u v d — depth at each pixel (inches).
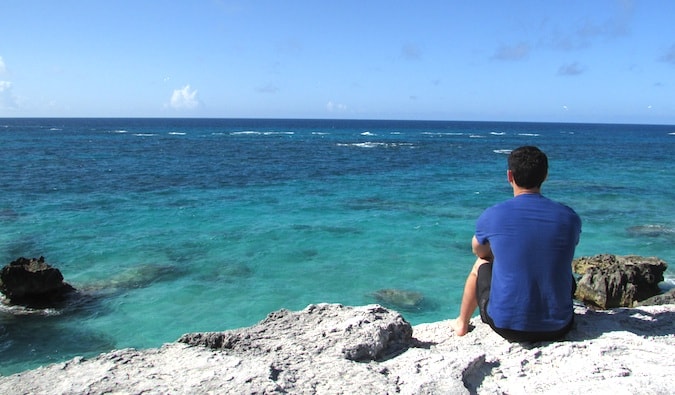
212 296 478.6
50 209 843.4
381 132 4901.6
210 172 1398.9
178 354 148.6
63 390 125.0
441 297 482.3
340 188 1139.9
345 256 601.6
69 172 1337.4
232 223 760.3
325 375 135.9
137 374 134.3
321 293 488.7
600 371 141.3
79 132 3875.5
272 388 124.1
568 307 156.5
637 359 149.9
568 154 2278.5
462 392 127.1
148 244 640.4
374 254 610.9
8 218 770.2
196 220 778.8
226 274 537.0
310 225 753.6
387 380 134.0
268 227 736.3
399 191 1103.0
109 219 775.7
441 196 1040.2
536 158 159.9
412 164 1706.4
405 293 490.3
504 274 156.4
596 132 6008.9
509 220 157.2
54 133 3636.8
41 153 1913.1
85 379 131.0
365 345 155.6
